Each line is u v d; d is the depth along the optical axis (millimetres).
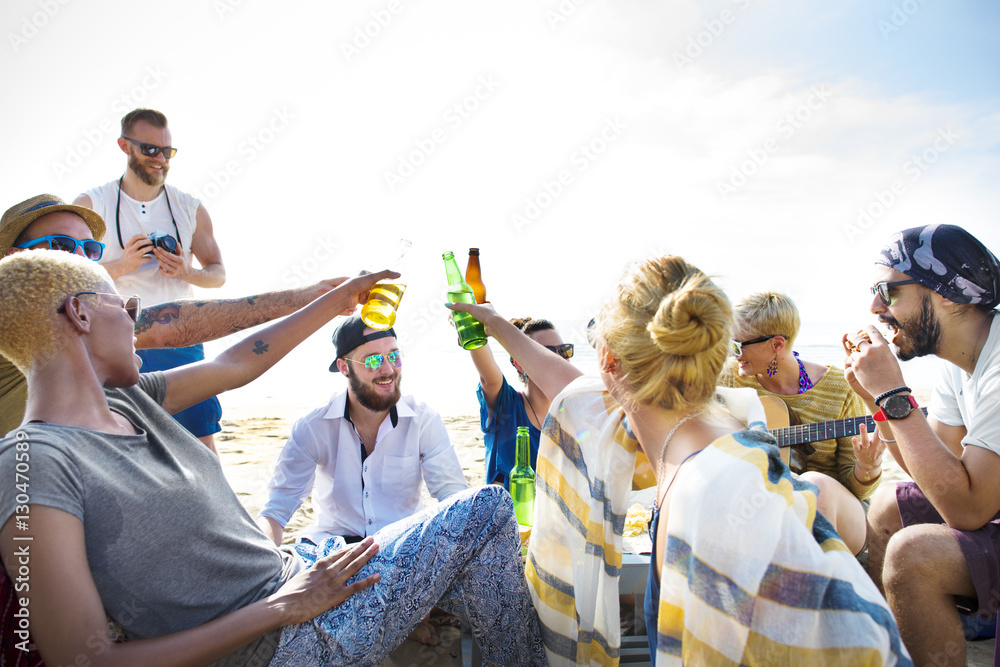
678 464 1439
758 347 2926
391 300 2307
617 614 1743
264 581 1661
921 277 2219
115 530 1333
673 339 1317
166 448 1521
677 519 1331
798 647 1165
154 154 3584
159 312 2162
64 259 1425
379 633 1640
